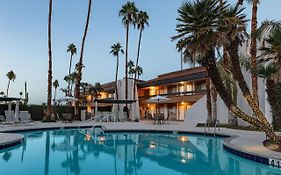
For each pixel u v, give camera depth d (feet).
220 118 77.15
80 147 42.14
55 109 111.04
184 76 105.09
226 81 63.21
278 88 50.78
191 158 33.30
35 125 74.43
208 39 33.22
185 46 35.94
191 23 35.40
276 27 43.52
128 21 127.34
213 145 44.60
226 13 36.09
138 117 120.98
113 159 32.63
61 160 31.27
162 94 121.08
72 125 77.10
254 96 54.34
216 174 25.41
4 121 79.61
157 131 64.34
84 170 26.50
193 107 81.56
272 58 40.22
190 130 61.26
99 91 160.45
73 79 200.34
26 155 34.09
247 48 68.49
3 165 28.09
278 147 31.94
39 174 24.41
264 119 32.81
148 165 29.32
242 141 39.70
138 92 139.13
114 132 64.85
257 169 27.22
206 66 34.91
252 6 54.70
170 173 25.76
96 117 99.60
